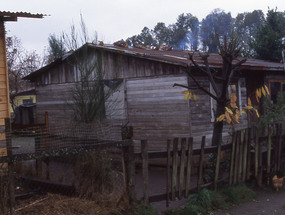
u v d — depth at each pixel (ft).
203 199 18.79
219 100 22.77
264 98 30.35
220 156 21.66
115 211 15.71
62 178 18.71
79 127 18.12
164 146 31.30
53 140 18.10
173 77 30.42
